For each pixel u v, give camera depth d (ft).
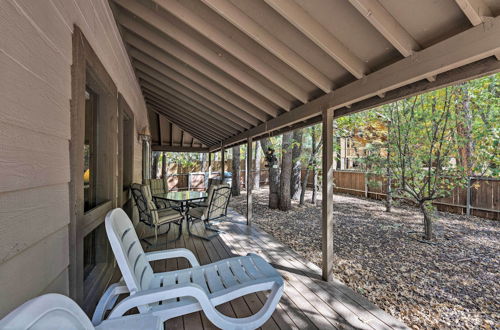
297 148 28.07
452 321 6.99
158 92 17.28
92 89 7.54
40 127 3.38
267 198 31.40
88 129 7.41
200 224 16.48
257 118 14.02
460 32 5.10
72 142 4.47
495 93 14.88
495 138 14.61
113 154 8.07
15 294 2.81
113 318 4.01
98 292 6.25
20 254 2.92
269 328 6.00
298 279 8.73
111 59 8.32
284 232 16.15
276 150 32.04
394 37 5.50
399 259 11.62
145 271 5.64
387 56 6.63
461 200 20.11
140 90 17.72
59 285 3.99
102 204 7.34
